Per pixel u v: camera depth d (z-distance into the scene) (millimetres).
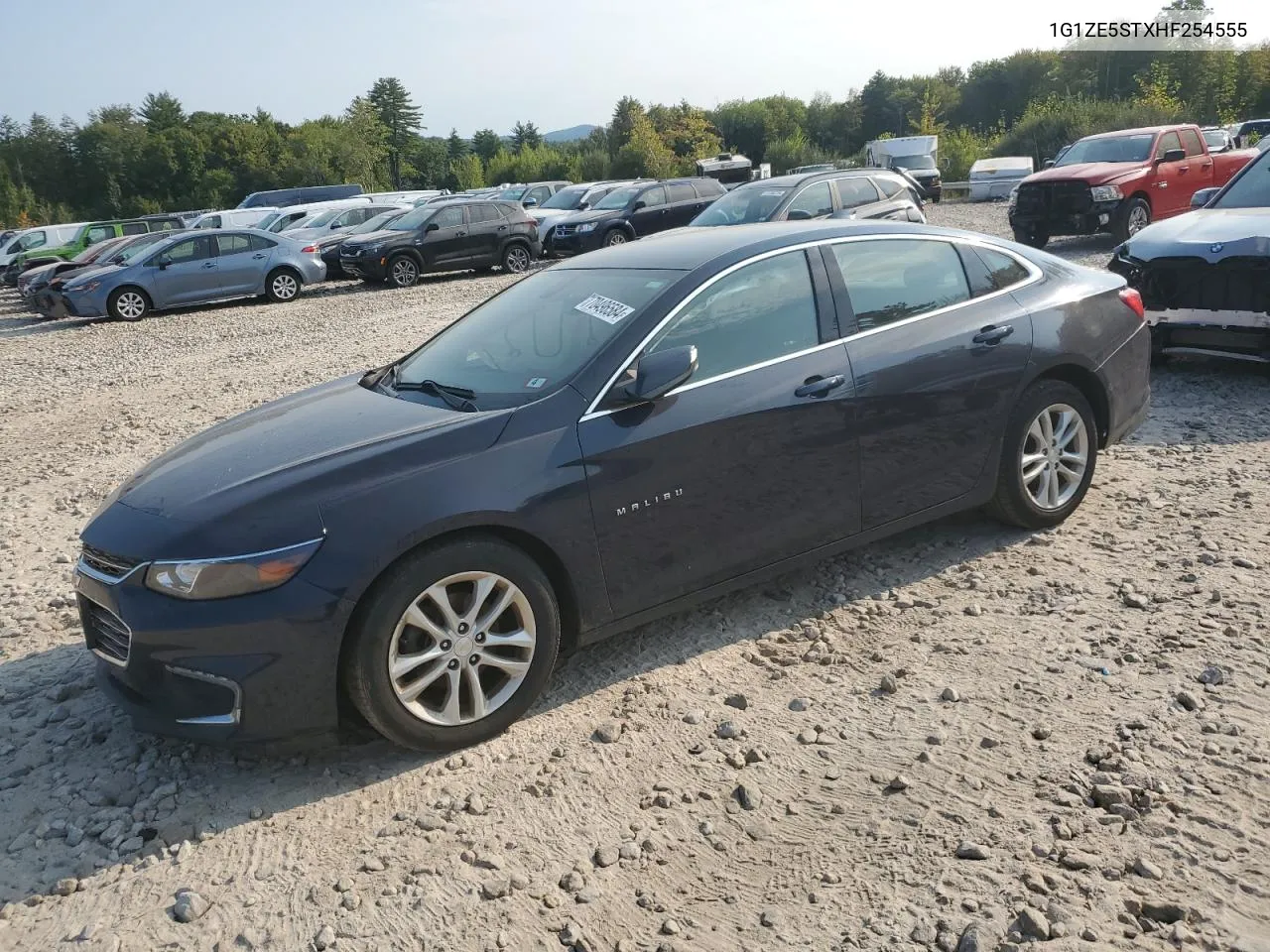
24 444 8852
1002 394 4516
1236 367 7801
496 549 3350
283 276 19812
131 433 8906
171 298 18625
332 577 3104
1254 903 2439
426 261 21062
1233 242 6797
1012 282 4738
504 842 2930
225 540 3125
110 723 3805
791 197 13492
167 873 2912
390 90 103938
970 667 3682
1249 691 3352
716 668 3840
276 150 87438
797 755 3248
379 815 3111
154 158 89125
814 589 4449
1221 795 2846
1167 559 4430
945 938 2414
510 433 3453
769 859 2771
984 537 4844
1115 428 5027
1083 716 3299
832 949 2424
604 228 22328
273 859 2938
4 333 17766
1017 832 2768
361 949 2549
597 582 3596
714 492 3791
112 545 3295
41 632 4699
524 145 75375
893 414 4191
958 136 52562
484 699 3416
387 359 11578
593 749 3375
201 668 3088
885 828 2844
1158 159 15859
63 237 28172
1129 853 2648
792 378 3957
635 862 2805
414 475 3283
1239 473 5453
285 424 3896
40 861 3006
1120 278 5234
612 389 3625
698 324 3854
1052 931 2398
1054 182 15578
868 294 4277
